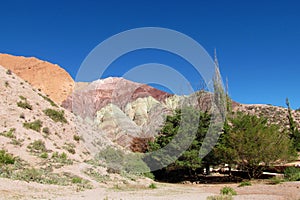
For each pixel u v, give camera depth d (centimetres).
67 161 2130
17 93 3278
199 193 1666
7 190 1227
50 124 2972
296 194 1464
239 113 3219
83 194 1384
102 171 2073
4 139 2262
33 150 2239
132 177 2127
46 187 1449
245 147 2533
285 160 2652
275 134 2706
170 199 1317
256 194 1539
